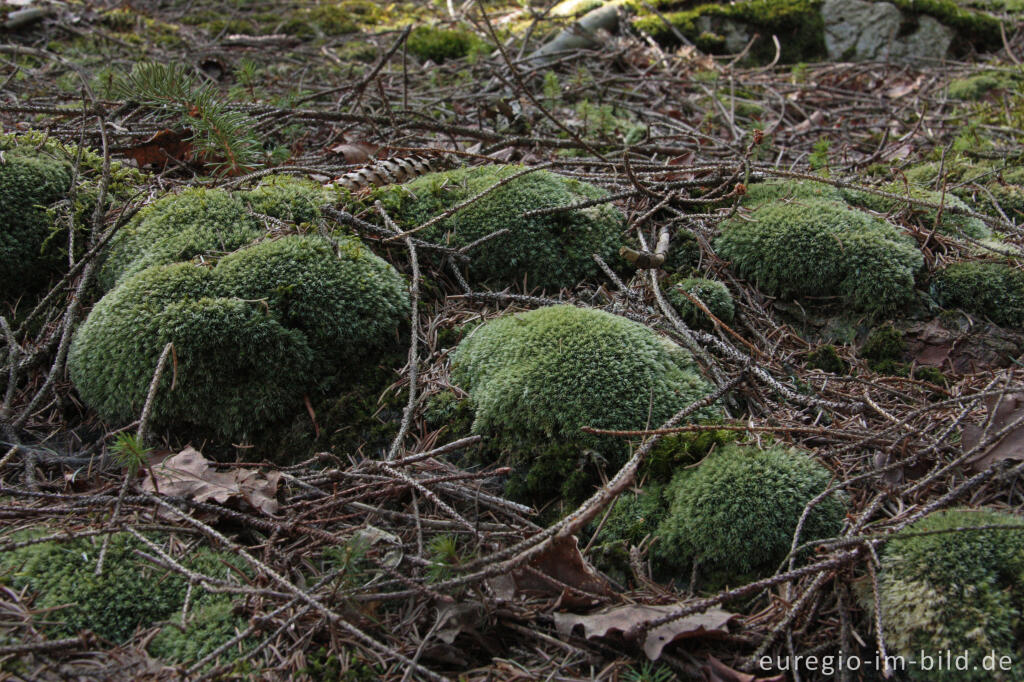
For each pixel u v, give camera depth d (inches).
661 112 217.3
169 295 108.9
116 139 158.7
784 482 91.0
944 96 225.1
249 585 84.4
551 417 99.5
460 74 230.7
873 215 139.1
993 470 91.4
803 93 238.7
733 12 277.1
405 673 75.6
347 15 298.4
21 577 81.7
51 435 108.0
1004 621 74.9
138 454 82.1
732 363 114.1
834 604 82.4
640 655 79.8
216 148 143.4
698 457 96.3
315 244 116.2
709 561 89.4
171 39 258.8
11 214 126.1
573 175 150.9
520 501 98.3
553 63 235.1
